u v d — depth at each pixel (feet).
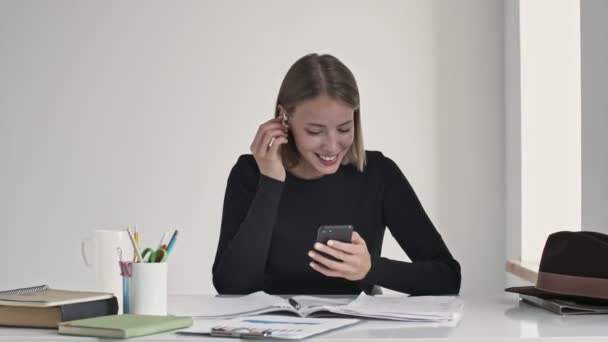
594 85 7.27
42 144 12.54
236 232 6.58
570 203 11.18
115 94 12.46
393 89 12.20
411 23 12.19
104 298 4.36
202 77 12.34
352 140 6.15
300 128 6.04
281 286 6.51
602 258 4.67
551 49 11.18
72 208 12.50
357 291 6.48
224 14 12.33
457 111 12.16
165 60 12.39
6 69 12.57
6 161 12.58
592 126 7.33
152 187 12.39
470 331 3.89
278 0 12.28
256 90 12.28
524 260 11.10
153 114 12.41
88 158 12.49
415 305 4.75
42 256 12.52
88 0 12.47
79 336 3.85
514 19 11.48
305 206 6.57
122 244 5.25
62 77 12.52
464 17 12.15
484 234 12.09
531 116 11.23
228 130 12.30
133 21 12.42
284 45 12.27
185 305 5.00
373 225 6.66
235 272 6.16
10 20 12.56
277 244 6.50
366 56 12.23
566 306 4.55
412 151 12.17
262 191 6.16
